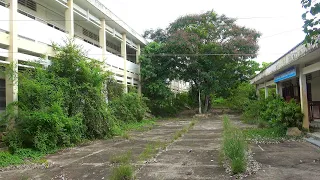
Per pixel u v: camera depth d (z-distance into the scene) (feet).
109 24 61.57
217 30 76.69
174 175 18.63
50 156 27.07
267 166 20.08
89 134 37.11
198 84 81.35
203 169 19.98
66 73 36.58
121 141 35.81
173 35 75.31
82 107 36.58
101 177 18.81
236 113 86.94
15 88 30.14
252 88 82.89
